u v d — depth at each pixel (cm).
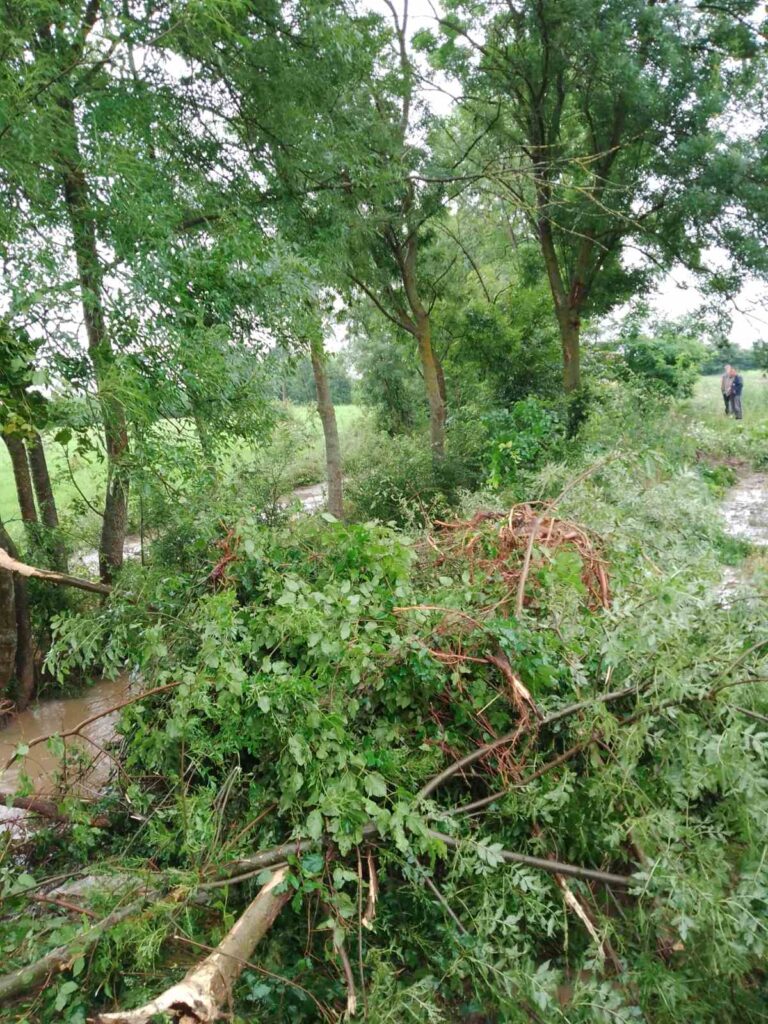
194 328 628
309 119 774
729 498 1068
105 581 743
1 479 900
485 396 1628
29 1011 231
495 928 250
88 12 616
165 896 261
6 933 260
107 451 604
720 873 238
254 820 287
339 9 808
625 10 1038
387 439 1537
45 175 573
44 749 544
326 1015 234
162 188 639
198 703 295
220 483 545
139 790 347
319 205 866
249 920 237
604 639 292
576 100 1241
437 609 327
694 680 272
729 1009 229
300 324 717
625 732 272
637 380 1243
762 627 292
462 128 1359
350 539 374
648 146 1192
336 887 253
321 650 304
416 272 1425
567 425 1237
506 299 1711
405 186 1078
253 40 726
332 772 276
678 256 1192
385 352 1970
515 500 595
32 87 520
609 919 255
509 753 299
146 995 235
